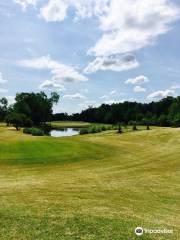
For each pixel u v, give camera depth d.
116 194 18.75
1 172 26.12
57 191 18.94
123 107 157.12
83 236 11.09
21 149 35.78
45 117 135.00
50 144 39.50
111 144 46.41
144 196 18.56
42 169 27.95
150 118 116.38
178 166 30.75
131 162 32.75
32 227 11.74
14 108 122.81
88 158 33.94
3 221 12.27
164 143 48.81
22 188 19.66
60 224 12.14
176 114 102.44
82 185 21.36
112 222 12.64
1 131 64.19
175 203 17.12
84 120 192.62
